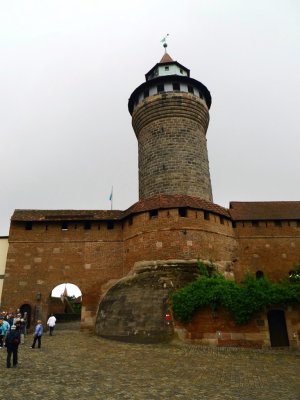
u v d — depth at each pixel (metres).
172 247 25.66
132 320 21.80
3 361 14.80
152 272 24.59
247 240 30.50
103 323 23.53
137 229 27.70
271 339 20.50
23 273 28.64
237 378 13.12
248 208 32.28
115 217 30.55
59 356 16.42
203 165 31.19
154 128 31.73
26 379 11.86
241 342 19.97
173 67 35.78
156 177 29.98
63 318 38.72
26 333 24.66
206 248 26.66
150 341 20.47
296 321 20.73
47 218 30.23
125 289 24.27
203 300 20.80
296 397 10.63
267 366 15.59
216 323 20.50
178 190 29.03
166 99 31.75
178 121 31.48
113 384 11.60
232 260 28.88
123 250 29.30
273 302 20.67
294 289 21.20
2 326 18.28
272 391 11.34
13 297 27.86
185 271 24.28
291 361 16.95
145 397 10.15
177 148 30.45
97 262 29.20
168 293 22.38
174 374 13.42
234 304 20.56
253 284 21.45
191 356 17.25
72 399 9.73
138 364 15.12
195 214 27.19
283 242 30.78
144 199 29.20
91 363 15.03
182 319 20.77
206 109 33.66
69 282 28.59
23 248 29.39
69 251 29.56
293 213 31.91
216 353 18.25
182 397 10.28
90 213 31.33
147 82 33.03
